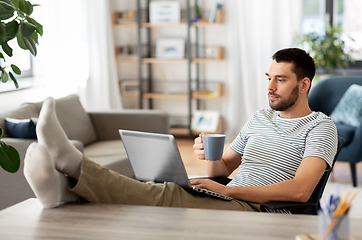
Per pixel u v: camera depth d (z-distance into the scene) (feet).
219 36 16.66
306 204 5.16
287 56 5.80
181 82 17.34
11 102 12.07
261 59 16.03
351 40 16.25
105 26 16.22
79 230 3.68
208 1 16.61
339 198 3.01
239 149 6.62
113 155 9.53
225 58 16.67
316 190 5.67
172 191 5.12
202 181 5.64
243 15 15.94
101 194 4.52
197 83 16.89
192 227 3.69
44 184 4.10
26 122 8.24
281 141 5.96
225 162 6.68
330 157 5.48
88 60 16.20
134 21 16.51
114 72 16.67
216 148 5.02
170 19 16.24
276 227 3.67
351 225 3.64
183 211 4.12
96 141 11.20
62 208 4.25
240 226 3.70
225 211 4.11
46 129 4.37
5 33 4.83
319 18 16.40
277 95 5.85
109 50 16.52
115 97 16.87
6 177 7.89
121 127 11.15
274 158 5.95
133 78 17.58
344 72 15.48
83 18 15.62
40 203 4.40
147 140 5.17
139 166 5.52
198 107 17.15
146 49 17.33
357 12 16.08
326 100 12.17
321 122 5.72
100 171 4.52
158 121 11.05
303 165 5.43
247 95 16.28
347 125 11.46
